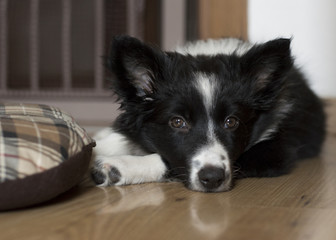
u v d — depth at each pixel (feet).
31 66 4.57
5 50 4.58
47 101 4.59
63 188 1.71
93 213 1.62
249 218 1.57
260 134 2.28
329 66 3.99
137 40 2.09
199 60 2.24
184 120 2.10
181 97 2.09
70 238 1.39
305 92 2.82
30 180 1.60
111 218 1.57
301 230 1.46
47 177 1.63
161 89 2.16
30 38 4.64
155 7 4.45
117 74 2.14
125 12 4.45
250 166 2.20
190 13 4.25
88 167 1.90
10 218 1.57
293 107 2.53
